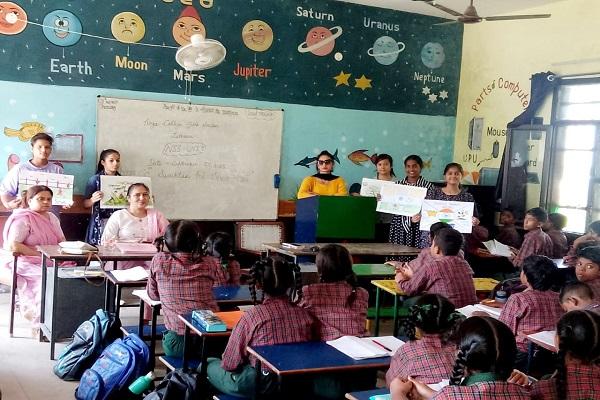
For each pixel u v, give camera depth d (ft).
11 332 16.21
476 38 26.14
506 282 14.65
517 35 24.27
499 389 6.38
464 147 26.66
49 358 14.73
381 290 17.95
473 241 22.02
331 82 24.66
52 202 17.76
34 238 16.60
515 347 6.74
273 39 23.58
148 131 21.91
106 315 13.80
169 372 11.80
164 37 21.95
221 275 12.37
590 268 12.89
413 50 25.96
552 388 7.61
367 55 25.18
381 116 25.64
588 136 21.85
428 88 26.37
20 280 16.63
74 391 12.91
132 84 21.65
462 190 20.51
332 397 9.62
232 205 23.40
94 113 21.18
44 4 20.33
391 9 25.38
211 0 22.52
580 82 21.88
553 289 11.48
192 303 11.68
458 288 13.53
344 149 25.13
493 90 25.32
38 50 20.36
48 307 15.34
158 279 11.85
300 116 24.26
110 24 21.20
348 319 10.07
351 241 20.12
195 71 22.50
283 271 9.66
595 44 21.36
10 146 20.26
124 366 11.98
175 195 22.48
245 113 23.31
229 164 23.24
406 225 20.57
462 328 6.84
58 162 20.79
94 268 15.79
